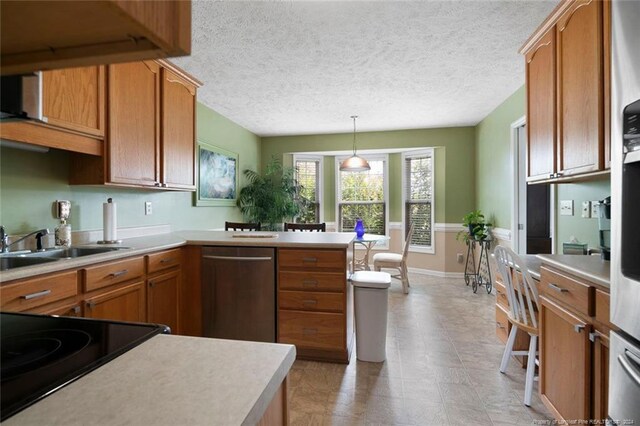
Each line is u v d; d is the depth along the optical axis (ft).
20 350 2.07
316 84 11.61
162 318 7.68
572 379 4.82
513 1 7.01
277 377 1.82
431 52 9.27
